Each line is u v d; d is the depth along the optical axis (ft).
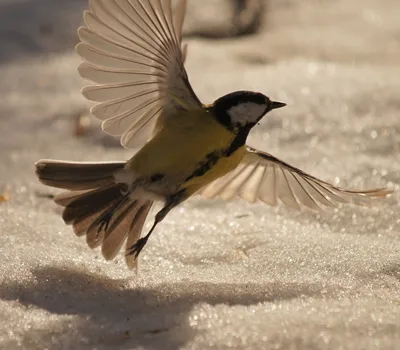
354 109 47.80
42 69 58.13
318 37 67.31
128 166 27.89
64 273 28.40
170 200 28.17
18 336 24.20
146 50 27.07
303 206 36.68
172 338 23.95
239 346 23.43
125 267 29.66
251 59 60.70
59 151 46.06
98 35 26.94
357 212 36.22
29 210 37.22
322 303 26.37
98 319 25.11
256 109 27.99
